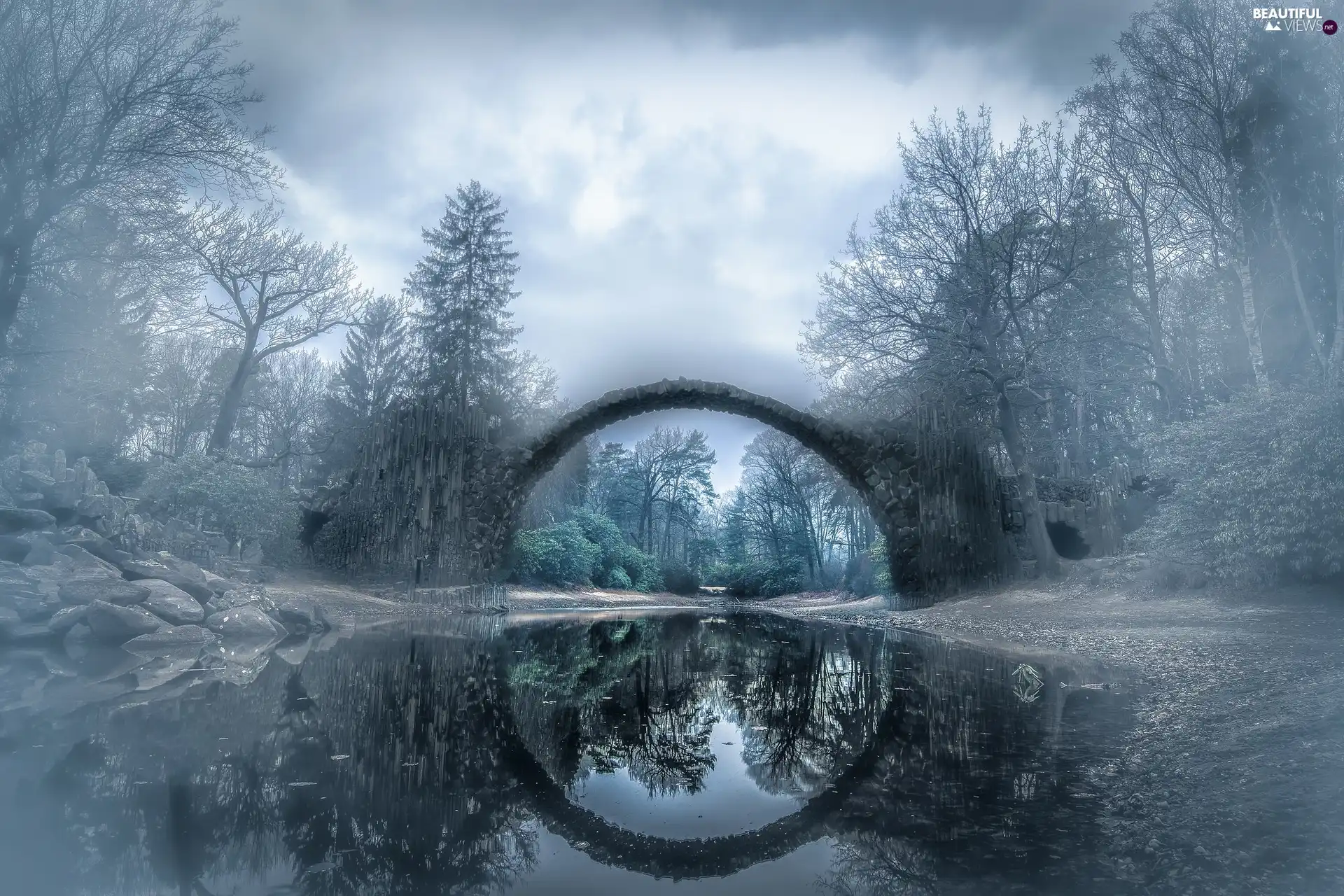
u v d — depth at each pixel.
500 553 29.53
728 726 6.80
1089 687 7.68
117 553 12.79
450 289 44.16
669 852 3.49
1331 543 12.63
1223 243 23.00
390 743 5.46
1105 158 26.12
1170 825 3.42
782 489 56.66
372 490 26.36
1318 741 4.43
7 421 19.50
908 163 27.44
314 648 11.99
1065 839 3.34
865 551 42.41
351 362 44.94
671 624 24.86
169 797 3.92
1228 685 6.87
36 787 4.04
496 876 3.11
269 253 32.56
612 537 56.69
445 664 10.84
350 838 3.44
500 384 43.53
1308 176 18.92
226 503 21.80
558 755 5.57
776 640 17.33
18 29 16.67
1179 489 15.88
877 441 27.36
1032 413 31.86
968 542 25.05
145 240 19.56
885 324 28.52
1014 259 24.97
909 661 11.73
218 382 40.03
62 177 17.52
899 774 4.70
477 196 45.12
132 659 9.77
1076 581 20.83
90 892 2.69
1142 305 27.28
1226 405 15.27
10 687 7.46
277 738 5.38
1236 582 14.53
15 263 16.95
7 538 11.66
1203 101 21.92
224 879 2.88
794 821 3.95
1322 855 2.95
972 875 2.98
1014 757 4.91
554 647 14.93
